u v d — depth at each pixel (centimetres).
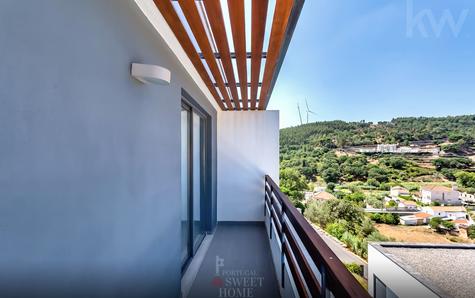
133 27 137
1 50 61
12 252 65
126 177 129
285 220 232
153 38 166
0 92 61
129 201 132
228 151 525
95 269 101
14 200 65
